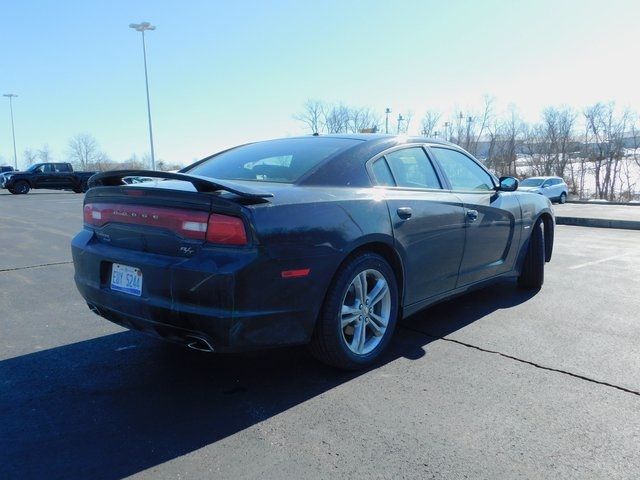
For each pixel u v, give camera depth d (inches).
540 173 1535.4
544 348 145.2
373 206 128.1
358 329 128.2
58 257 292.7
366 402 113.1
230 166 146.7
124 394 117.4
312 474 87.2
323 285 114.7
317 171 127.4
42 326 166.1
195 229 104.7
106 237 123.1
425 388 119.8
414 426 102.7
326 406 111.4
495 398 114.6
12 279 233.9
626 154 1467.8
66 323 169.2
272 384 122.6
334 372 129.3
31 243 347.6
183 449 94.9
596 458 91.5
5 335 156.9
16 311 182.9
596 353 141.3
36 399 114.5
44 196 983.0
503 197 186.7
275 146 153.5
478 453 93.1
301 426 103.0
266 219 104.4
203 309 102.0
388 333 135.9
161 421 105.1
